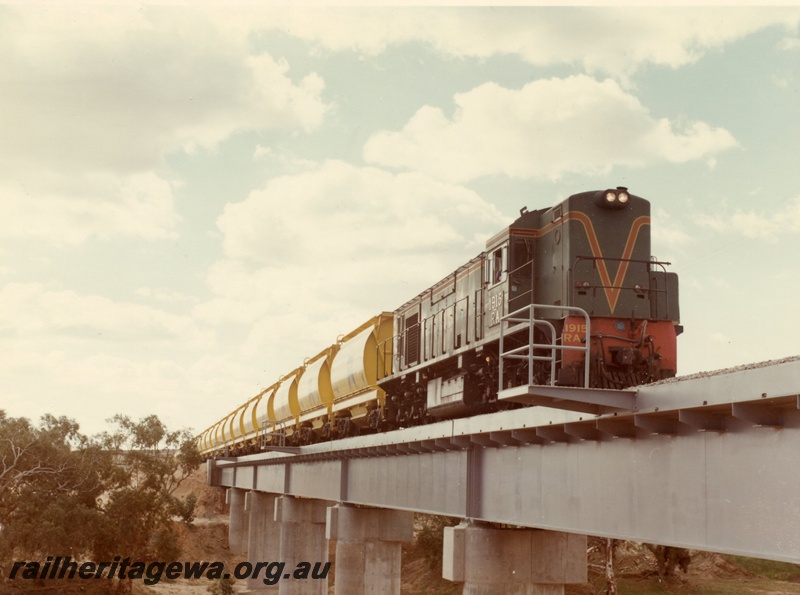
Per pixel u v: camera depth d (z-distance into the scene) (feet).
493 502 61.05
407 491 79.30
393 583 107.55
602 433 46.44
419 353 91.56
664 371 58.23
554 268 63.82
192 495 271.28
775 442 33.35
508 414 55.01
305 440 143.33
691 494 38.55
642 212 63.26
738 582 220.43
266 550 191.11
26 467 173.68
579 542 65.10
